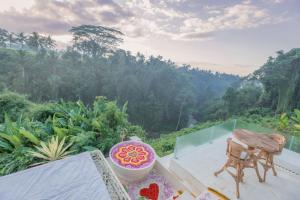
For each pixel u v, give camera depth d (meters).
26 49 29.72
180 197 2.85
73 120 4.97
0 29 29.20
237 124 5.29
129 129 5.42
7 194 1.90
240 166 2.94
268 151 3.06
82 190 2.06
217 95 44.19
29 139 3.93
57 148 3.65
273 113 17.69
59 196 1.95
